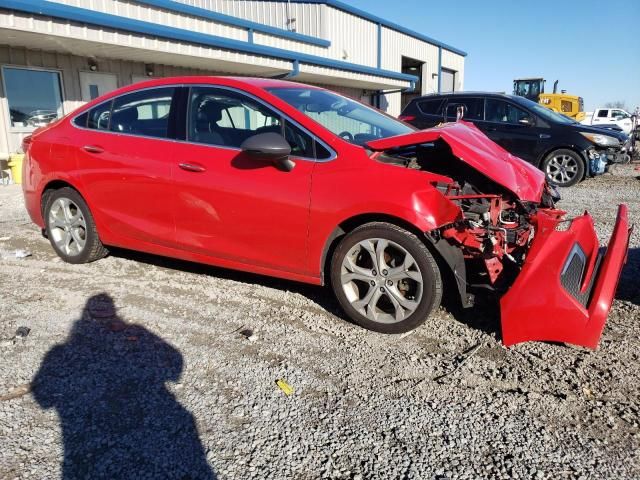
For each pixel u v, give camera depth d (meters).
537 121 10.28
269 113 3.81
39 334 3.50
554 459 2.36
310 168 3.58
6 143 10.32
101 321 3.71
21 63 10.35
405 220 3.28
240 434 2.52
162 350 3.31
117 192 4.39
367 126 4.27
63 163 4.68
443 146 3.83
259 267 3.88
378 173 3.41
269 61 13.96
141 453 2.38
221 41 12.23
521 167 3.91
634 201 8.49
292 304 4.03
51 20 8.98
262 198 3.69
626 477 2.25
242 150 3.52
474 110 10.88
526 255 3.27
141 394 2.83
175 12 12.72
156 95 4.29
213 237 3.98
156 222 4.23
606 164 10.38
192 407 2.72
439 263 3.64
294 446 2.44
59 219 4.89
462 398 2.82
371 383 2.96
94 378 2.97
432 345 3.40
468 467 2.31
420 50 25.75
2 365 3.10
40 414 2.64
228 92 3.99
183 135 4.10
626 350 3.33
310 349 3.34
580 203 8.35
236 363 3.16
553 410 2.71
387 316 3.52
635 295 4.26
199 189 3.93
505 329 3.12
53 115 11.11
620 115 33.62
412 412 2.70
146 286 4.39
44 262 5.00
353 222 3.58
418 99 11.62
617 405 2.76
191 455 2.37
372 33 21.86
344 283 3.59
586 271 3.34
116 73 12.19
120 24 9.97
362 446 2.44
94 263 4.95
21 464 2.29
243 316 3.81
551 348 3.35
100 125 4.56
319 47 18.53
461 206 3.44
